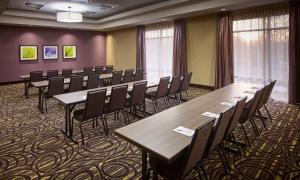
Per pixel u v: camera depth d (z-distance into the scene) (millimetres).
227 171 2625
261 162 2871
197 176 2570
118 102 3914
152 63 9758
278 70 6004
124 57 11391
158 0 6980
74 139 3650
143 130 2143
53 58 10703
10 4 7305
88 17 10266
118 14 9141
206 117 2527
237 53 6832
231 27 6711
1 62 9297
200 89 7754
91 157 3053
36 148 3334
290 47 5531
